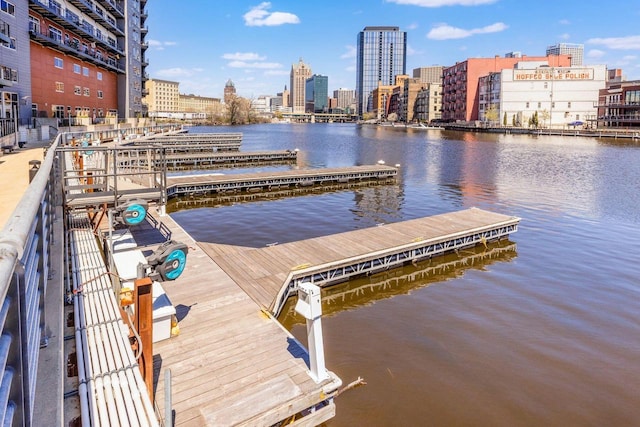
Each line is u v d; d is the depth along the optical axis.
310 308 6.66
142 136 51.09
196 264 11.66
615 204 25.16
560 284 13.51
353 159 50.00
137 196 11.76
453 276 14.22
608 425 7.46
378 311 11.76
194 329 8.34
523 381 8.62
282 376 6.95
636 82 96.00
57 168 11.28
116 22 71.06
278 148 65.38
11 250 1.91
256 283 11.39
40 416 3.08
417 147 66.25
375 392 8.24
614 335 10.43
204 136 60.59
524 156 51.75
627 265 15.11
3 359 1.68
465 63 124.88
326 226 20.83
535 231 19.39
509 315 11.48
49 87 47.91
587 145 67.50
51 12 44.91
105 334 6.15
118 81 72.44
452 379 8.68
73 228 11.30
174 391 6.56
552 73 103.94
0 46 35.81
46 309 4.86
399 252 14.53
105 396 4.98
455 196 28.08
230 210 24.20
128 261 8.27
